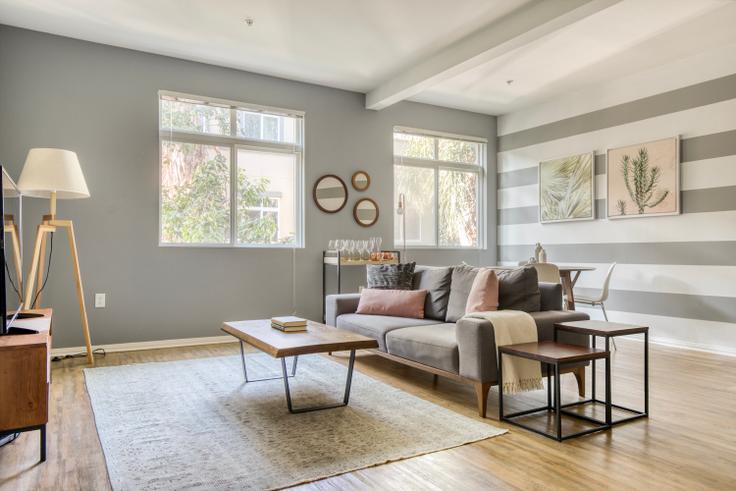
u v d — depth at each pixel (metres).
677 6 3.76
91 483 1.99
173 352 4.53
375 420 2.71
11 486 1.96
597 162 5.66
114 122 4.62
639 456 2.25
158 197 4.79
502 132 6.97
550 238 6.23
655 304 5.09
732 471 2.10
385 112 6.12
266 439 2.43
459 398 3.17
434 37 4.38
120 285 4.62
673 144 4.91
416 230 6.39
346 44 4.54
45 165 3.72
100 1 3.78
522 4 3.80
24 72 4.28
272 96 5.39
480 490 1.93
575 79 5.47
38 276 4.28
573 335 3.24
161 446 2.34
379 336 3.68
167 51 4.73
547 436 2.47
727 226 4.54
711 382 3.54
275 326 3.31
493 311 3.07
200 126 5.07
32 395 2.14
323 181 5.67
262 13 3.95
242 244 5.27
